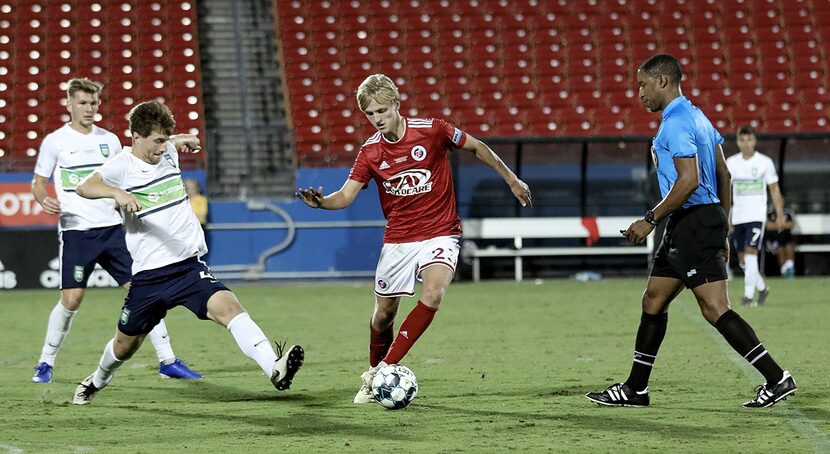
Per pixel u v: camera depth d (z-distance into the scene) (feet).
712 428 71.31
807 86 299.17
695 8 321.32
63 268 103.45
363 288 225.56
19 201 233.55
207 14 320.91
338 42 310.86
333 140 279.28
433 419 76.59
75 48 308.40
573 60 306.96
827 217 237.86
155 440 69.97
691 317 154.20
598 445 65.98
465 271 243.81
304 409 82.43
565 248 245.45
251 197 254.27
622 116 288.71
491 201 242.58
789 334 132.16
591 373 101.30
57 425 76.64
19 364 117.29
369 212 241.96
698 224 77.51
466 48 310.04
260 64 308.19
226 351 125.59
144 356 122.21
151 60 304.71
